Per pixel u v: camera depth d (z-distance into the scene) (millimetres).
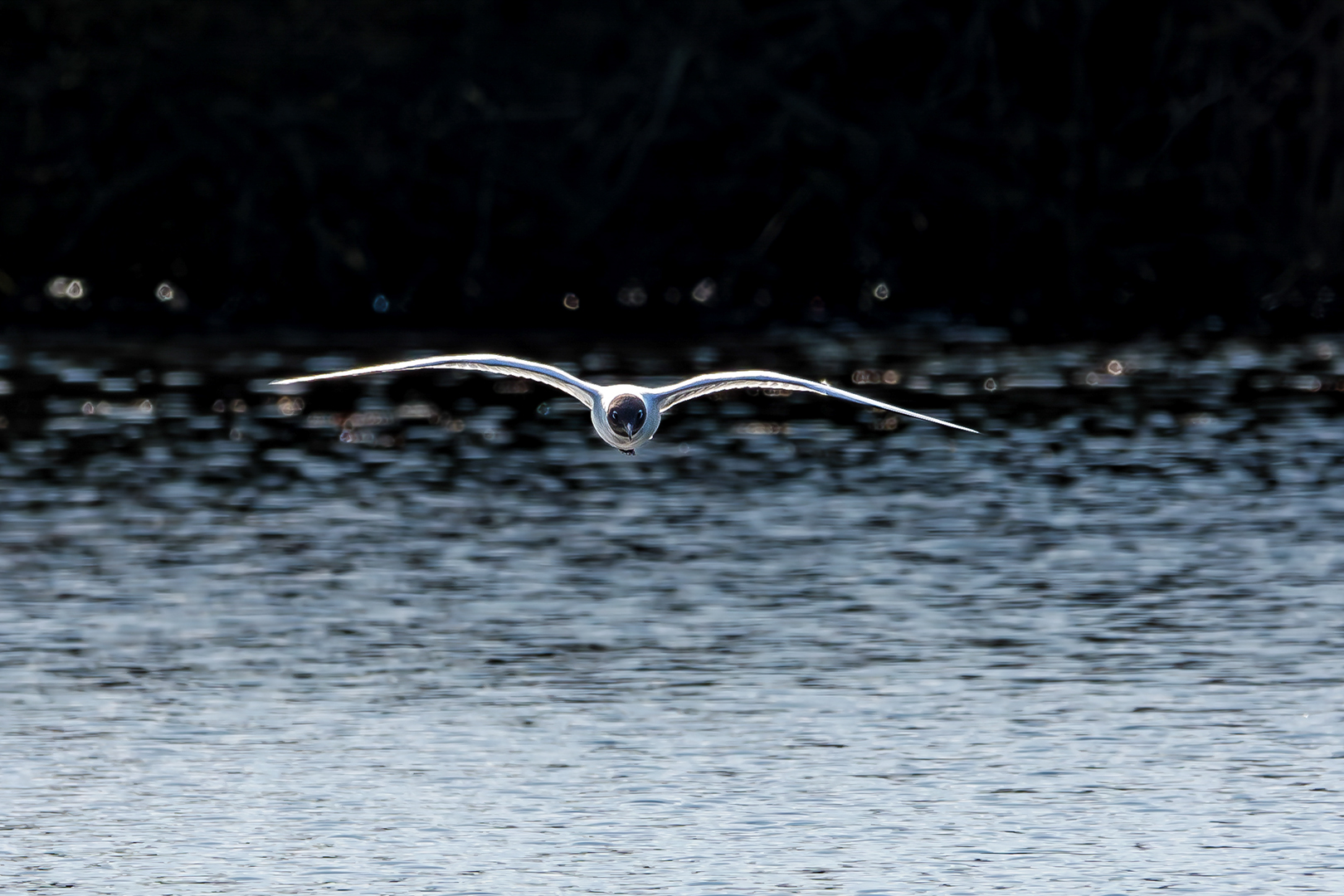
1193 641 22562
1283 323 58031
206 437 37594
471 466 34812
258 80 59219
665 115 59875
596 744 19094
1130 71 60000
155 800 17703
